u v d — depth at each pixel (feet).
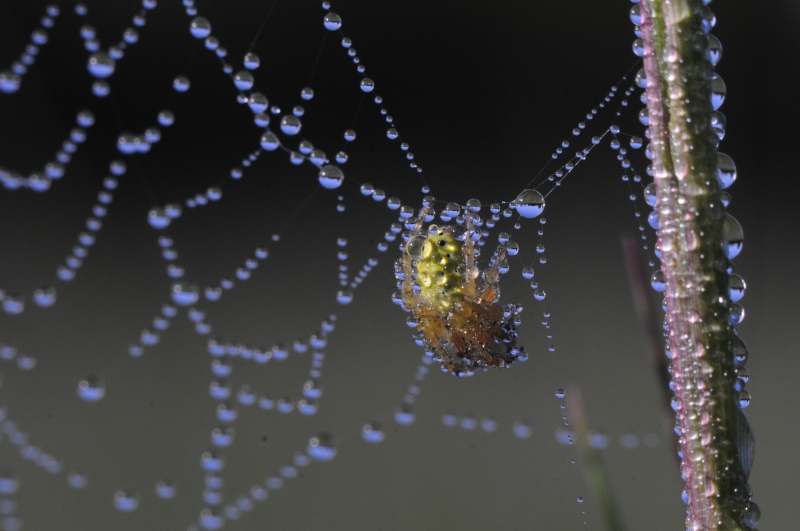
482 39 0.95
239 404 0.66
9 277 0.72
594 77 0.92
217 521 0.51
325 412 0.68
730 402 0.45
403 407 0.69
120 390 0.63
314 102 0.77
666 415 0.47
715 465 0.45
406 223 0.53
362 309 0.82
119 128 0.84
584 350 0.78
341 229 0.85
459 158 0.82
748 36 0.99
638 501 0.62
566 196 0.87
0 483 0.49
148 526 0.56
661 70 0.45
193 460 0.58
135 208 0.85
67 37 0.80
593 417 0.70
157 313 0.75
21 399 0.58
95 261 0.80
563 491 0.62
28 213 0.82
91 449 0.58
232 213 0.88
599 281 0.85
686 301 0.45
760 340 0.86
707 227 0.45
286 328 0.77
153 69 0.84
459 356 0.49
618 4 0.96
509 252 0.50
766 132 0.98
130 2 0.84
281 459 0.61
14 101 0.75
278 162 0.88
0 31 0.77
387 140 0.81
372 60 0.85
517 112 0.89
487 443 0.68
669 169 0.45
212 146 0.87
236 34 0.84
